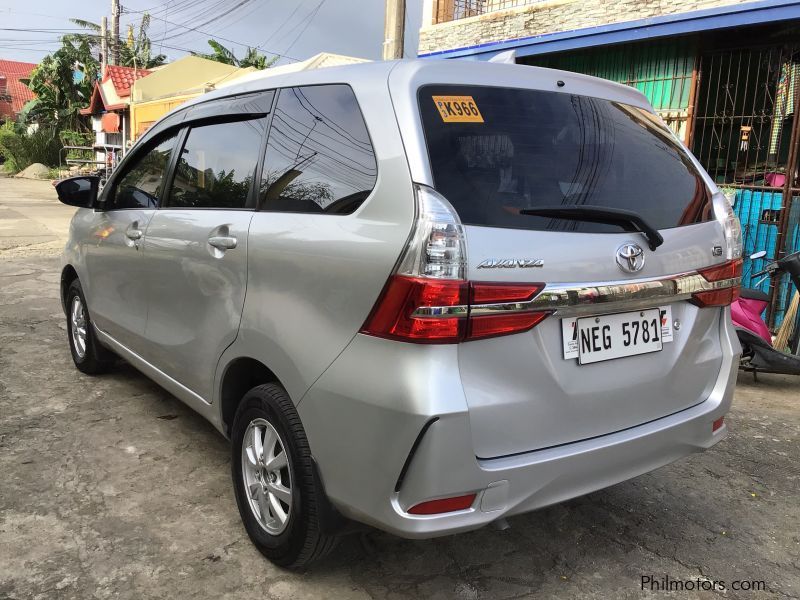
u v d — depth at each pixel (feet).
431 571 8.32
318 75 8.37
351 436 6.58
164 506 9.58
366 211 6.80
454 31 28.89
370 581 8.07
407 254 6.20
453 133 6.86
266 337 7.75
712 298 8.23
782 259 16.14
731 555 8.93
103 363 14.61
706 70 21.67
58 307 22.06
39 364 15.88
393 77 7.19
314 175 7.74
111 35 99.55
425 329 6.07
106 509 9.45
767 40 20.15
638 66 23.22
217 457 11.19
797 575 8.51
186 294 9.75
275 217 8.05
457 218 6.24
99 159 94.22
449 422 6.05
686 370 8.14
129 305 11.89
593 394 7.16
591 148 7.76
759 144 20.75
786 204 19.86
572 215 6.96
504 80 7.64
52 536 8.71
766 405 15.07
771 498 10.59
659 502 10.37
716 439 8.61
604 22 23.12
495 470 6.37
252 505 8.49
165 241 10.32
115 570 8.05
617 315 7.38
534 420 6.72
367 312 6.48
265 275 7.91
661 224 7.81
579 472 6.98
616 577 8.34
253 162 8.96
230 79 60.75
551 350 6.84
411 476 6.15
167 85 72.28
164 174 11.25
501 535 9.25
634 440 7.41
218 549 8.57
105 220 12.85
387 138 6.84
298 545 7.59
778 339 18.45
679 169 8.60
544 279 6.57
